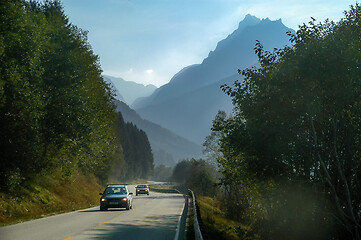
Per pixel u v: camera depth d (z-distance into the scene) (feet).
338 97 46.37
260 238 64.03
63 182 124.36
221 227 85.10
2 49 74.64
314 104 46.78
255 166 53.72
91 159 105.81
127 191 96.84
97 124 107.76
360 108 47.09
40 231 50.65
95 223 61.57
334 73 45.27
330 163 51.29
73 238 44.14
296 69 46.91
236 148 54.54
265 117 50.14
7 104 77.00
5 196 75.92
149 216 77.00
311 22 49.14
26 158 82.58
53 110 89.30
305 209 53.88
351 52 45.19
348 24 50.72
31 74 82.69
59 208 92.38
